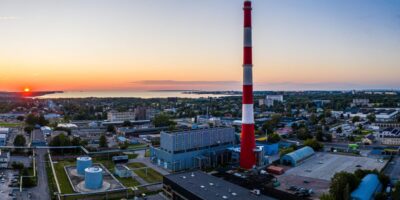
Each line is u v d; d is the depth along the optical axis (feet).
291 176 454.81
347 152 616.39
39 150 615.16
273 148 608.19
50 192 385.09
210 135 540.52
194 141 515.91
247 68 471.21
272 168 474.08
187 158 505.66
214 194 311.27
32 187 403.95
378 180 394.52
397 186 338.13
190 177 372.99
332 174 465.06
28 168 486.38
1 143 650.43
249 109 476.13
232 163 533.55
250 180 419.13
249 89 473.26
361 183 363.76
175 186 349.00
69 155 587.68
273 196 348.18
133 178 449.89
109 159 566.77
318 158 565.12
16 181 418.10
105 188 399.85
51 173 467.52
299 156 533.14
